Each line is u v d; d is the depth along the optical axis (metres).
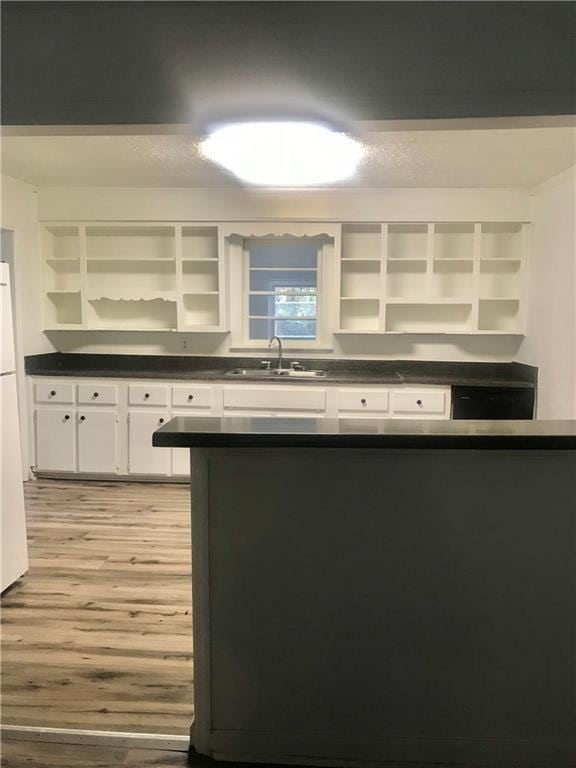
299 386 4.20
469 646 1.58
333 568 1.57
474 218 4.27
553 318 3.85
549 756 1.60
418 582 1.57
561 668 1.58
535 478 1.53
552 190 3.89
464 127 1.80
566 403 3.65
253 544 1.57
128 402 4.32
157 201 4.40
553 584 1.56
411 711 1.61
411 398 4.17
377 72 1.73
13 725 1.77
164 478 4.40
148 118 1.79
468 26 1.70
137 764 1.61
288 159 3.32
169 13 1.75
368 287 4.67
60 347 4.84
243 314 4.79
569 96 1.69
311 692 1.61
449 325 4.66
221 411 4.27
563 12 1.67
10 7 1.76
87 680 2.01
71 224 4.49
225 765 1.62
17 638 2.27
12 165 3.66
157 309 4.83
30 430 4.41
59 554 3.07
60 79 1.79
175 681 2.00
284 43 1.74
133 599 2.59
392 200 4.30
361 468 1.54
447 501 1.54
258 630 1.60
